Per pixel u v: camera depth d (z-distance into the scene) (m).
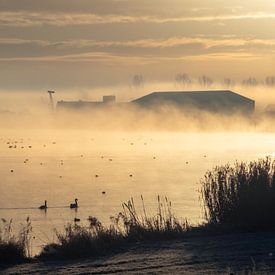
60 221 65.06
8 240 23.45
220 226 27.08
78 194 116.75
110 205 92.69
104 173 167.38
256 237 24.66
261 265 19.06
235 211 27.70
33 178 156.38
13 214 82.31
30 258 22.19
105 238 23.73
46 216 75.69
